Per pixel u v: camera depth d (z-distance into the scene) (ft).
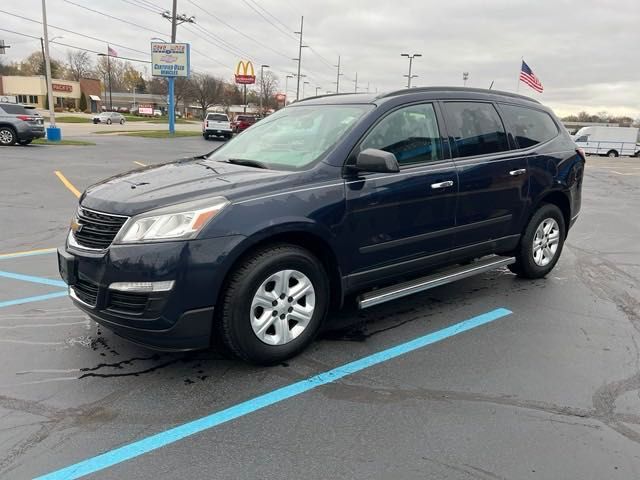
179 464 8.45
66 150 69.97
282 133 14.25
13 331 13.32
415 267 14.07
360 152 12.47
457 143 14.71
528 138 17.04
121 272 10.18
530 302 16.16
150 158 62.39
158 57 119.14
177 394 10.53
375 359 12.21
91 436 9.12
